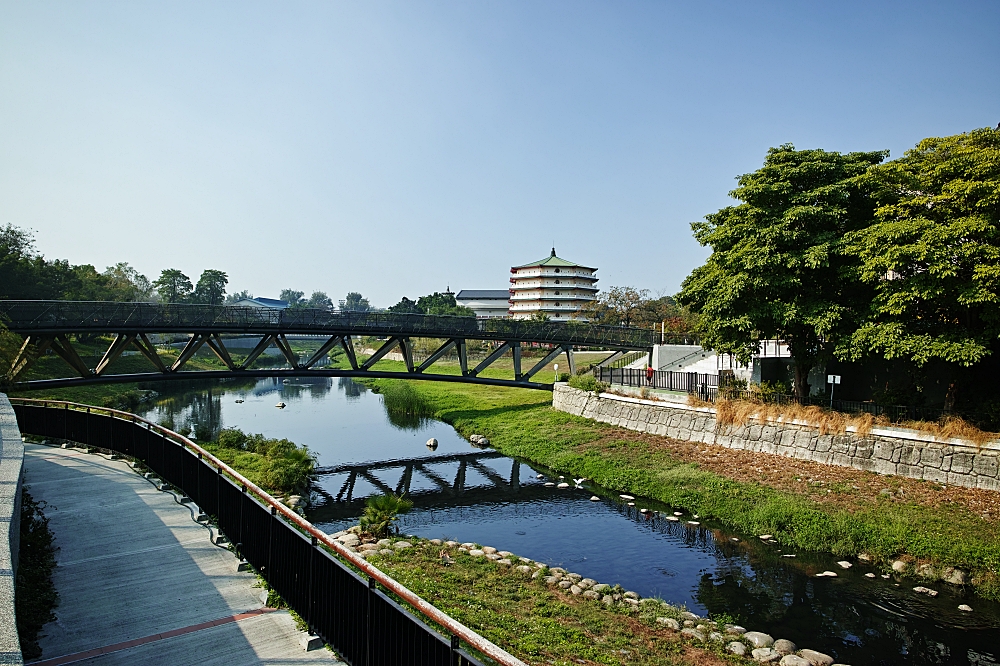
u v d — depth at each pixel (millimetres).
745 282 21141
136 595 8023
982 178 16672
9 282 46156
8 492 7109
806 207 20266
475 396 44469
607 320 65438
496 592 12078
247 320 28969
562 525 18438
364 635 6016
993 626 11945
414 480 24812
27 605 7352
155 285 97438
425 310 101125
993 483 16156
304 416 41375
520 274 91438
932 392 22031
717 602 13062
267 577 8203
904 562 14578
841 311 19500
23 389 23250
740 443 22781
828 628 11906
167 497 12188
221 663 6477
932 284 16812
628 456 24578
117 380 26094
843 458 19562
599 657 9383
